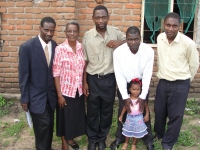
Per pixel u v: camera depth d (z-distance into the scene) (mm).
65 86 3592
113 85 3799
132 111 3697
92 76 3736
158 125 4023
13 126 4473
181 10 5340
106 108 3865
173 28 3393
